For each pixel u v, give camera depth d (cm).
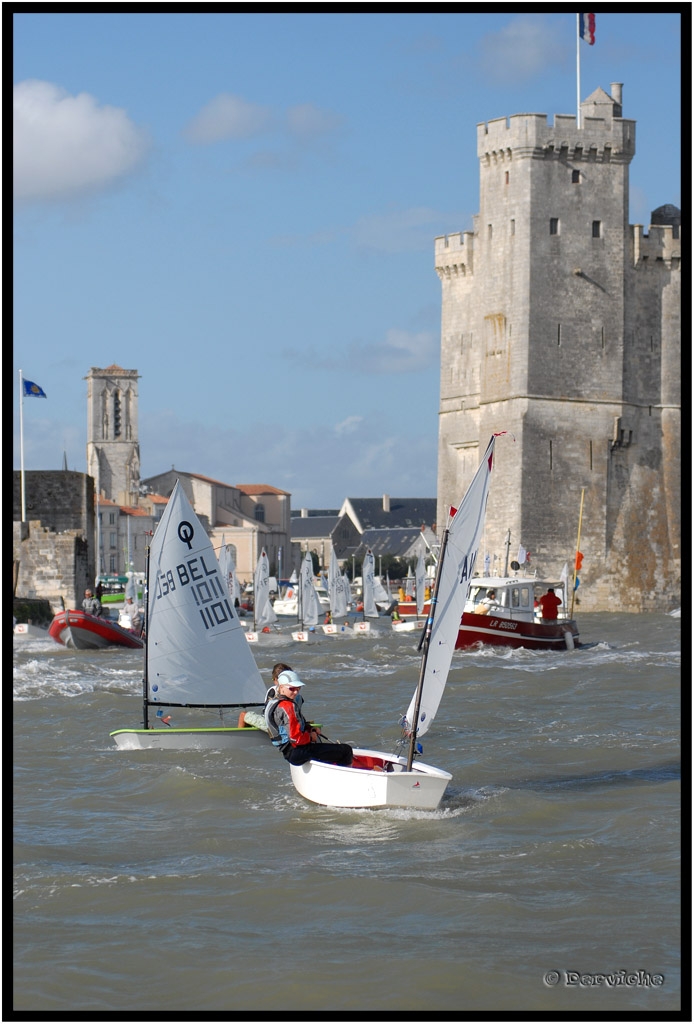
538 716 4022
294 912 1936
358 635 8962
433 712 2630
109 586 18050
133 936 1834
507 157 11931
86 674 5481
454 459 13012
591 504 11988
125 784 2861
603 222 12025
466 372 12875
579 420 11944
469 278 12875
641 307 12306
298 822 2481
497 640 6950
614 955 1750
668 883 2059
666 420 12388
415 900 1980
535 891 2025
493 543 12025
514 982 1659
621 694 4653
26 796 2741
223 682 3384
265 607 8944
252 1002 1600
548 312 11856
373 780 2516
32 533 8694
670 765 3058
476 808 2580
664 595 12325
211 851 2273
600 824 2448
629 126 12031
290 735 2603
